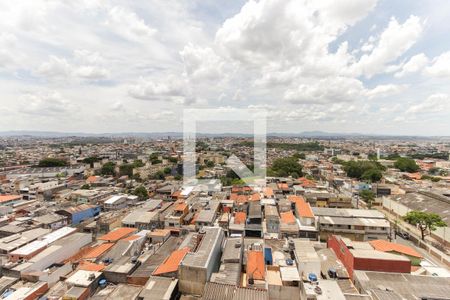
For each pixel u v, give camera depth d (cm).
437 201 5606
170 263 2938
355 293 2577
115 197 6381
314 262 2886
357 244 3453
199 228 4516
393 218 5869
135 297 2494
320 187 7562
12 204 5812
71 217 5038
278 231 4550
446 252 3988
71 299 2456
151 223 4791
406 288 2536
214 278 2659
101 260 3250
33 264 3127
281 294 2530
